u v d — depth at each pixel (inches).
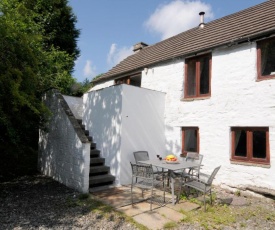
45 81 333.4
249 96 282.8
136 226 173.2
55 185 283.0
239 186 279.9
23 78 238.4
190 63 364.8
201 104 331.9
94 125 344.2
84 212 198.4
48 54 389.7
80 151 259.3
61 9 622.5
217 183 301.4
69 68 533.0
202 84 343.3
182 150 351.6
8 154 377.4
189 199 239.9
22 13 312.8
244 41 290.8
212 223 184.1
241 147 289.7
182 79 362.6
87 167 254.2
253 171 270.7
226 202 242.2
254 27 304.0
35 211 198.5
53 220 181.3
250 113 279.7
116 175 291.0
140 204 220.5
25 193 249.6
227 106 302.5
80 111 458.9
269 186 256.1
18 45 238.4
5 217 183.9
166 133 370.3
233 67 302.4
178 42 436.8
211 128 316.5
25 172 350.9
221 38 331.0
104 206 211.8
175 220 185.0
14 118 263.0
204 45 343.6
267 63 278.2
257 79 279.3
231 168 290.5
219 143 306.0
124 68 495.8
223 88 309.1
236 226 181.8
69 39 653.3
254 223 189.0
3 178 316.2
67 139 288.4
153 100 353.7
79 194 245.1
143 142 327.9
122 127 296.8
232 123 295.1
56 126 319.0
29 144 399.2
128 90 310.2
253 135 281.0
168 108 373.7
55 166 313.9
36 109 238.8
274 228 180.2
